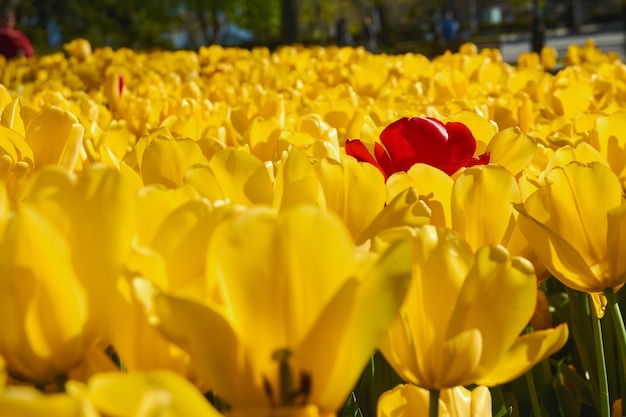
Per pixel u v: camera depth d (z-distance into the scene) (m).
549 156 1.09
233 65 4.43
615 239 0.67
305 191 0.67
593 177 0.68
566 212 0.69
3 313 0.47
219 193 0.67
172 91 2.54
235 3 25.09
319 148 0.91
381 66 3.11
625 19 20.56
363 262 0.48
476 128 1.10
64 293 0.48
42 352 0.48
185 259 0.53
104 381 0.40
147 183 0.79
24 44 7.60
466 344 0.52
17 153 0.89
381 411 0.61
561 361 1.13
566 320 1.25
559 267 0.68
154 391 0.40
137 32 25.11
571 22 32.25
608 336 1.04
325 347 0.47
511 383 1.05
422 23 34.84
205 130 1.30
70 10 24.86
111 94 2.09
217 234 0.49
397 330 0.54
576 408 1.04
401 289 0.45
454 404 0.62
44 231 0.46
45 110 0.90
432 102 1.97
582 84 2.13
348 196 0.70
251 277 0.46
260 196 0.69
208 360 0.47
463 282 0.53
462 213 0.70
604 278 0.68
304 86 2.51
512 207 0.70
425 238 0.54
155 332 0.51
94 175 0.49
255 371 0.47
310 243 0.46
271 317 0.47
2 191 0.54
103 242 0.49
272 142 1.17
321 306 0.47
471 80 2.96
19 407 0.38
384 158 0.95
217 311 0.46
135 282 0.49
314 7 30.88
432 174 0.74
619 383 1.06
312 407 0.45
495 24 33.47
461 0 36.22
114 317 0.50
